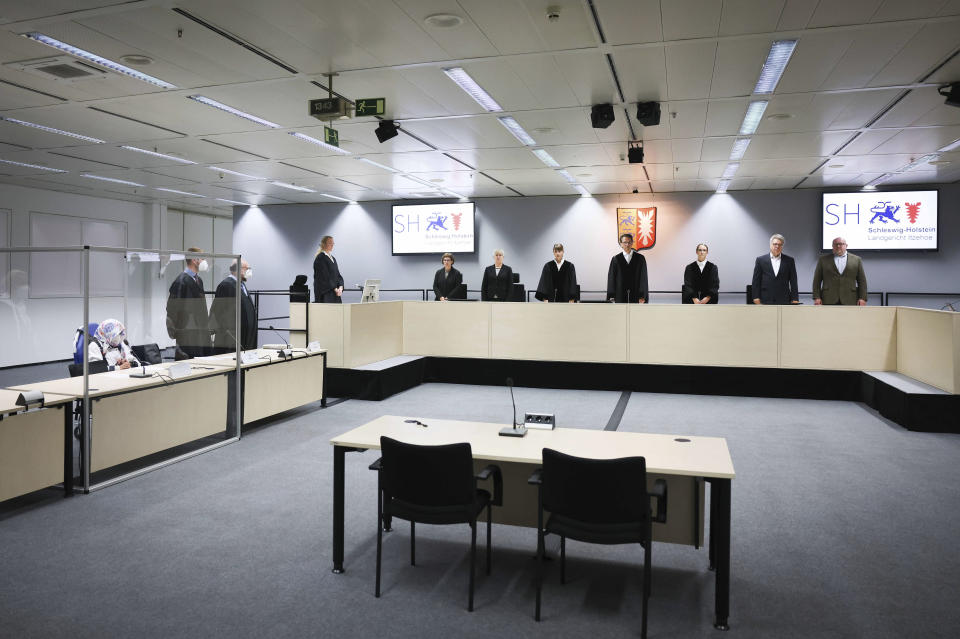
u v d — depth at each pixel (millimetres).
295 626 2846
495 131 7828
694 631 2826
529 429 3758
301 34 4848
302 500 4520
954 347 6477
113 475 5078
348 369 8359
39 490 4691
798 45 5051
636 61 5422
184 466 5344
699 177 11086
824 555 3625
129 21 4605
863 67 5531
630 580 3348
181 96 6348
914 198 11703
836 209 12031
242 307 8109
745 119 7281
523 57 5328
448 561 3566
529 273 13562
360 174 10828
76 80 5844
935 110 6832
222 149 8797
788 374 8445
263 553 3635
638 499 2777
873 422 7020
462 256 13914
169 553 3625
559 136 8094
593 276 13234
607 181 11555
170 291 5961
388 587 3238
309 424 6867
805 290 12305
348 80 5918
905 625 2863
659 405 7949
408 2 4332
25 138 8109
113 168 10195
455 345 9617
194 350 6316
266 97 6410
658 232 12898
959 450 5848
